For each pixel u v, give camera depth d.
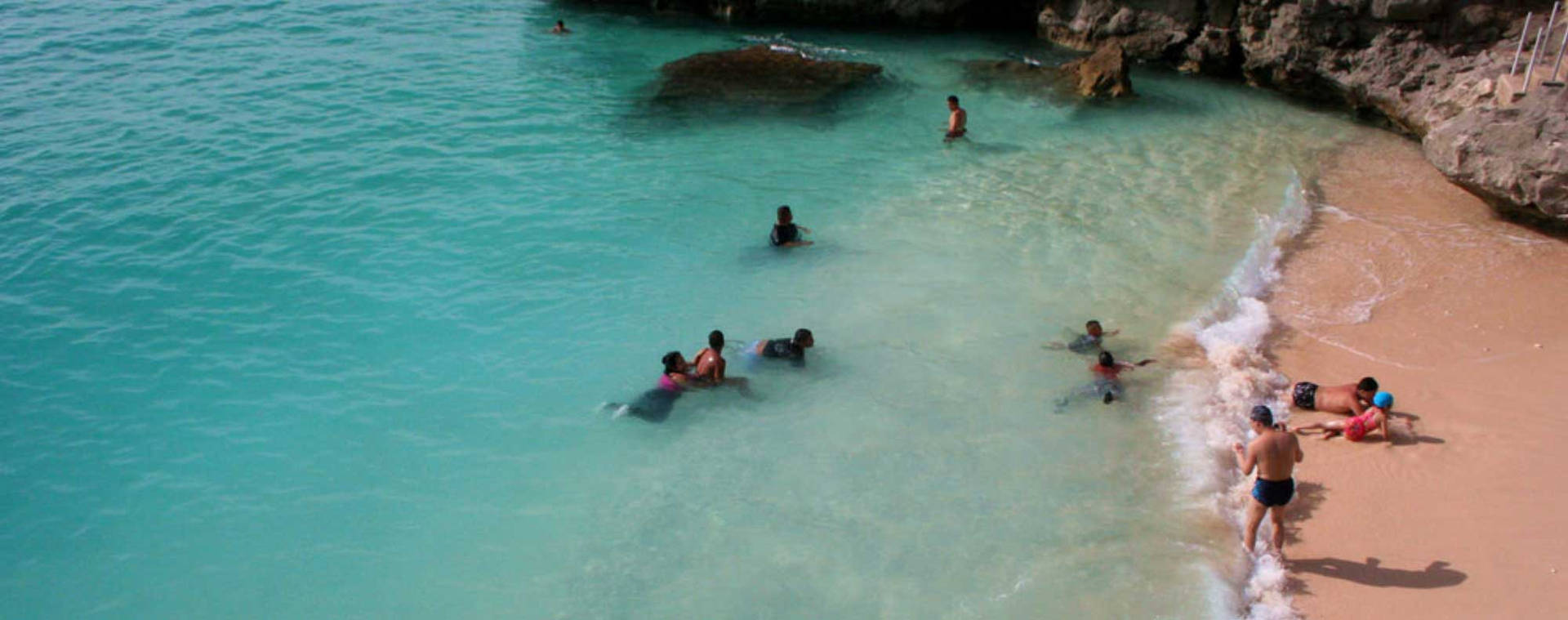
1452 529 11.34
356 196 19.75
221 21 30.61
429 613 10.48
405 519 11.77
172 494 12.12
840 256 17.78
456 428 13.31
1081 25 29.69
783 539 11.36
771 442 13.04
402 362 14.70
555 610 10.47
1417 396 13.77
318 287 16.59
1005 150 22.61
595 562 11.09
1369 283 16.80
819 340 15.22
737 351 14.91
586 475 12.49
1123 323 15.63
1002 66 27.81
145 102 24.08
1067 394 13.95
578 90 26.28
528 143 22.67
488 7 34.03
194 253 17.47
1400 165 21.78
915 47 30.33
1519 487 11.91
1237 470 12.53
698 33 31.84
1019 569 10.90
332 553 11.27
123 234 18.03
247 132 22.59
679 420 13.47
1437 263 17.34
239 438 13.09
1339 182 20.94
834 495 12.05
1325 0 23.72
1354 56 24.05
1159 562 11.01
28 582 10.88
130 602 10.66
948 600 10.49
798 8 32.06
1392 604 10.37
